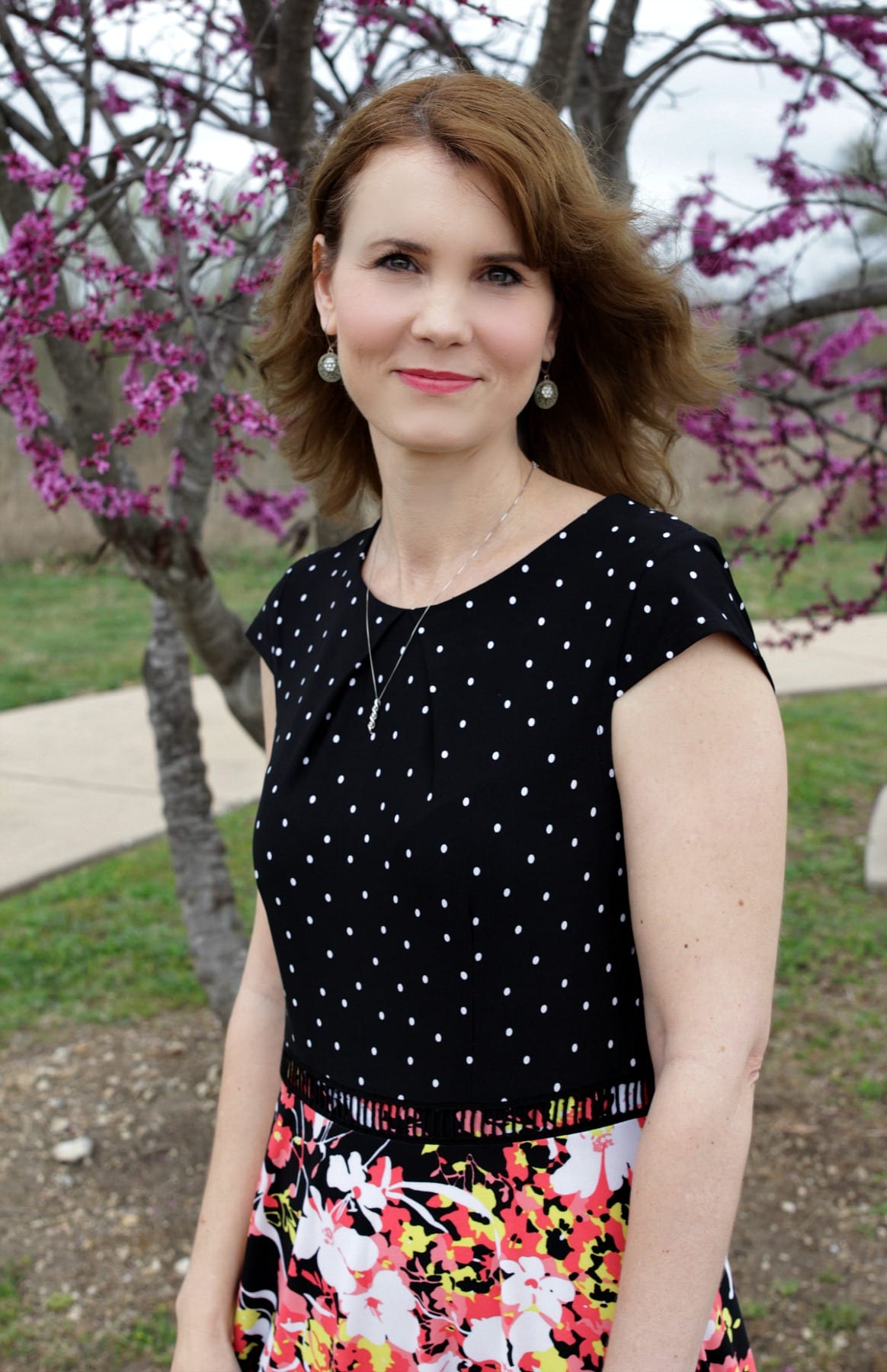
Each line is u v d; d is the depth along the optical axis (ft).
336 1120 4.53
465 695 4.23
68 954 14.79
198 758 11.63
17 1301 9.28
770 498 12.60
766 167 10.91
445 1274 4.24
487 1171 4.19
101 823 18.80
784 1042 12.68
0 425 36.01
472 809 4.07
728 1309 4.42
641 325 4.86
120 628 32.12
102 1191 10.57
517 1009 4.12
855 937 14.98
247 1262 4.98
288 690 5.07
